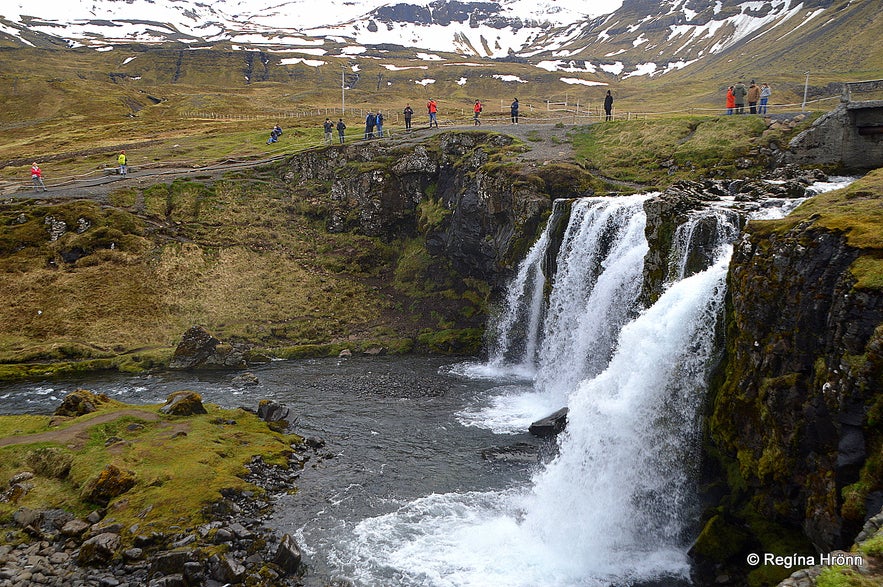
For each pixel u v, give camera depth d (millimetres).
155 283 50875
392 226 59906
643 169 46000
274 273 54781
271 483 23922
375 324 49844
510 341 42875
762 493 17281
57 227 53531
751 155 40688
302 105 153750
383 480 24703
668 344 21094
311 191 65688
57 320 45969
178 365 42031
